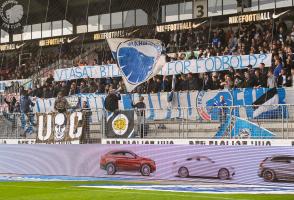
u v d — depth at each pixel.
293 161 23.55
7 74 43.91
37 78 40.78
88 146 29.69
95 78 37.34
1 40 48.28
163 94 32.25
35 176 30.23
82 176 29.73
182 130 27.48
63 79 38.78
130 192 20.11
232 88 30.30
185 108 27.23
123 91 34.94
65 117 30.78
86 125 29.98
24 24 46.94
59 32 45.41
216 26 36.91
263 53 31.30
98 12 43.72
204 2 39.25
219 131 26.03
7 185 24.11
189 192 20.06
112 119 29.02
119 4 42.69
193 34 37.41
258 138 24.75
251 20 35.09
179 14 40.25
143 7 41.59
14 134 32.97
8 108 38.91
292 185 23.39
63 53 43.00
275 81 29.69
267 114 25.19
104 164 29.02
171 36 38.28
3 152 33.22
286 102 28.53
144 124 28.16
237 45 34.19
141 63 34.12
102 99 35.34
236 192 20.14
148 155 27.70
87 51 41.81
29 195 19.58
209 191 20.55
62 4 45.00
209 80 31.94
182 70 33.62
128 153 28.33
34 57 44.12
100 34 41.50
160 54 33.88
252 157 24.69
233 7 38.12
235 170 25.06
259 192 20.14
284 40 33.19
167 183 25.06
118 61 34.78
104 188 21.98
